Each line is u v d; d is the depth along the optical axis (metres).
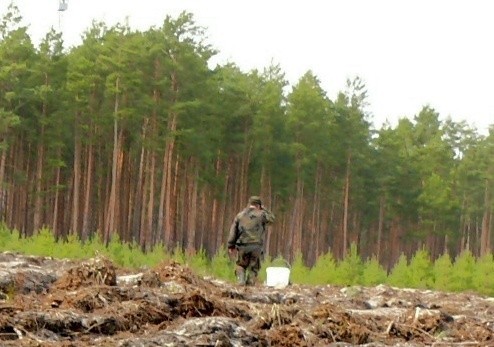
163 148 63.97
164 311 10.65
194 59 63.22
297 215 72.38
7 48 65.12
